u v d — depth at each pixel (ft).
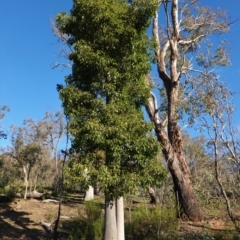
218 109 44.98
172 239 34.96
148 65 29.22
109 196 27.17
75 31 30.40
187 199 48.26
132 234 36.88
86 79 29.55
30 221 48.08
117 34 28.17
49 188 99.86
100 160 27.09
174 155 49.26
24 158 78.69
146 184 27.61
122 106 27.27
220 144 41.78
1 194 65.16
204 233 35.17
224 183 58.80
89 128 25.75
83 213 48.19
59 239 38.17
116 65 28.37
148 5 28.73
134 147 26.40
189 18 55.42
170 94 50.14
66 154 30.83
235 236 35.27
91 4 27.66
